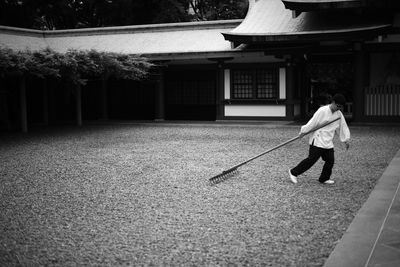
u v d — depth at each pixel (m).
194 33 22.09
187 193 6.59
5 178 8.02
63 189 7.02
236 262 3.87
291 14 19.73
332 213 5.36
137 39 22.78
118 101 23.64
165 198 6.29
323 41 17.75
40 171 8.72
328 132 6.92
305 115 21.23
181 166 9.05
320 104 24.06
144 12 32.38
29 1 28.58
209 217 5.28
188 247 4.27
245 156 10.30
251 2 21.28
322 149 6.94
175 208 5.73
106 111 23.19
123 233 4.73
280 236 4.54
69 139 14.54
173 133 15.86
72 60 16.48
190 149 11.61
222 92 20.59
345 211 5.43
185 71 22.00
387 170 8.08
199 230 4.79
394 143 11.98
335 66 21.47
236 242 4.39
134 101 23.28
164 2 30.61
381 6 16.48
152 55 20.45
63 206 5.93
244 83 20.28
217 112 20.81
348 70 21.30
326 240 4.40
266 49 18.70
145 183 7.38
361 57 17.67
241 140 13.40
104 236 4.64
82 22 33.31
